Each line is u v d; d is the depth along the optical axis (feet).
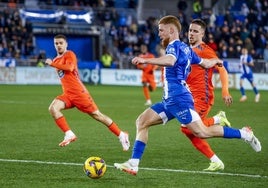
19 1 310.04
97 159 63.00
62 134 101.19
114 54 297.74
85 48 304.91
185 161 74.95
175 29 61.11
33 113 137.49
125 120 126.62
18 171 67.10
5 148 84.58
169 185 60.29
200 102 70.23
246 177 64.75
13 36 274.98
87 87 250.57
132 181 62.18
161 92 234.38
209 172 67.56
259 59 278.87
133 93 215.72
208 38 267.80
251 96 215.92
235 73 265.75
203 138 63.77
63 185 59.93
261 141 95.04
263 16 304.91
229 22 298.35
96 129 109.40
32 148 84.89
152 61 57.57
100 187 59.16
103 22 309.01
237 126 116.98
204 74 70.18
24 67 262.88
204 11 307.99
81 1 313.32
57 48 84.38
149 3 333.01
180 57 61.00
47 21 301.43
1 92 207.72
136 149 62.90
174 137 98.68
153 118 62.90
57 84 267.39
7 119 124.36
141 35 299.99
